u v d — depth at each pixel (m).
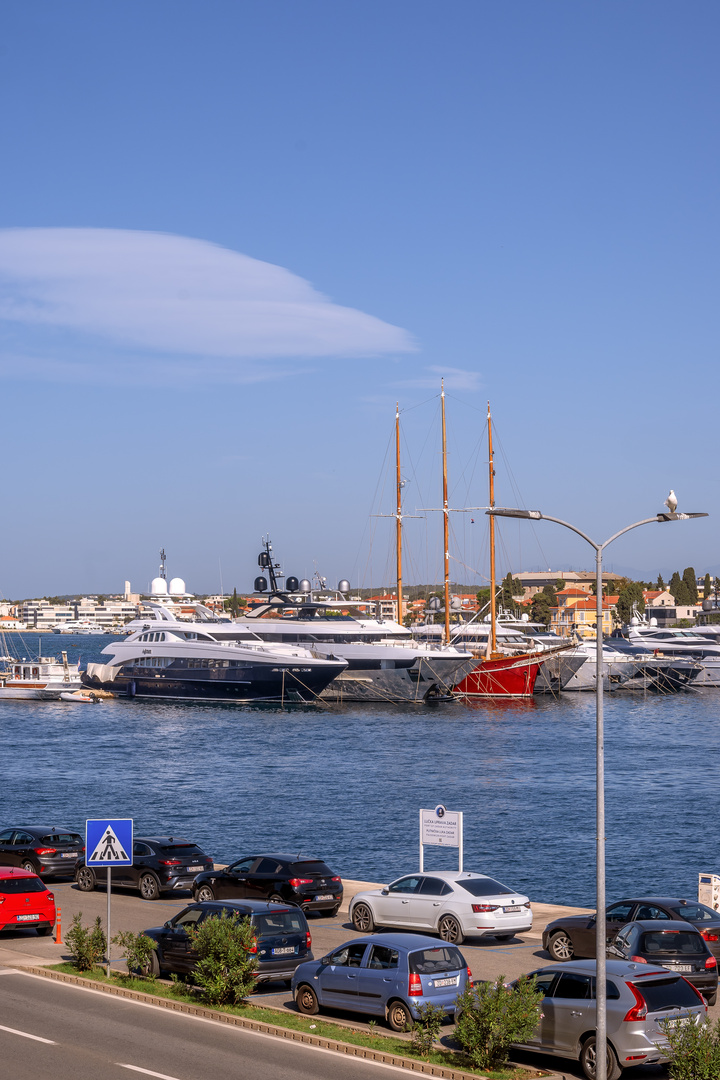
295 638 118.81
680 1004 17.22
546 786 66.06
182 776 71.88
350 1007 20.31
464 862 45.47
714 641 154.00
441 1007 19.66
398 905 27.67
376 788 65.69
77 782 69.75
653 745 88.81
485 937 28.34
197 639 121.25
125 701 124.56
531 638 144.75
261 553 127.69
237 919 22.55
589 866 44.53
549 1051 17.86
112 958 25.53
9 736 97.06
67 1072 16.48
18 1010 20.41
